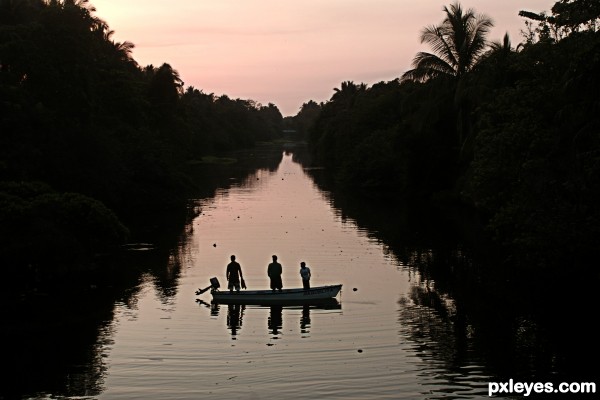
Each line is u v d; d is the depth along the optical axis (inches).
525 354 717.9
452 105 2134.6
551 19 1138.7
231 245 1451.8
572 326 818.8
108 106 2409.0
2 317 879.1
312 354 727.1
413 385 631.2
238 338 787.4
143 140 2265.0
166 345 761.0
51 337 792.3
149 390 624.7
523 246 975.6
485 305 930.7
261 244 1465.3
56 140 1590.8
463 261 1243.8
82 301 965.2
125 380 650.8
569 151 946.7
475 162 1134.4
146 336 796.0
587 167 853.8
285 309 927.7
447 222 1776.6
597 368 671.8
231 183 3056.1
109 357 719.1
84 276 1130.7
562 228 900.6
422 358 708.0
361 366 685.3
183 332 813.9
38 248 1102.4
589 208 912.9
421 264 1227.2
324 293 971.9
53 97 1662.2
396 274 1146.0
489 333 795.4
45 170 1553.9
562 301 945.5
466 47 2085.4
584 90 879.7
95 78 2047.2
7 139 1482.5
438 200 2241.6
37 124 1563.7
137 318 876.0
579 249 906.7
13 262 1080.8
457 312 895.1
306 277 973.2
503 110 1088.2
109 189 1779.0
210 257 1312.7
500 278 1098.7
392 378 650.2
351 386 630.5
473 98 1797.5
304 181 3184.1
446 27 2111.2
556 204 948.6
